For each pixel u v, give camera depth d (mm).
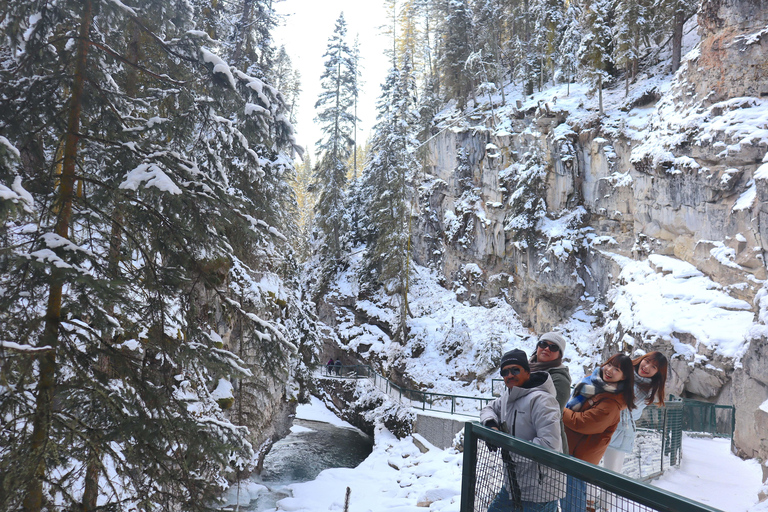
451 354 32875
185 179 6438
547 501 2801
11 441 5008
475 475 3551
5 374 4703
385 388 31062
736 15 21594
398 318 37719
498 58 44125
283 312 18406
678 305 19984
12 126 5719
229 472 6531
